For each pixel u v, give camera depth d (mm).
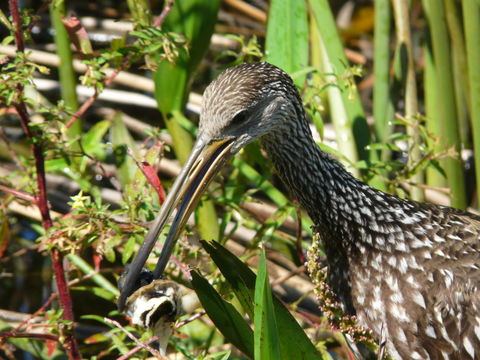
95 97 10297
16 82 9180
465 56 13617
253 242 11062
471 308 9086
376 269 9531
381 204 9625
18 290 13281
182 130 12516
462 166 12773
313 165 9773
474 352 9117
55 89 15016
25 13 9523
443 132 12625
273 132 9648
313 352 8773
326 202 9797
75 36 10383
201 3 11781
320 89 11039
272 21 12023
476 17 12078
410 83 13172
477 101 12281
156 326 8898
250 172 11641
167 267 10484
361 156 12094
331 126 14273
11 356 11008
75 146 11820
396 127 14484
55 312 9914
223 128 9289
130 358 9703
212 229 11484
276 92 9383
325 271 10008
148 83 14875
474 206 14148
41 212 9969
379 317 9500
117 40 10203
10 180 12023
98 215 9484
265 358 8070
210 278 10383
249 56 11344
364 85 16344
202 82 16266
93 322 12422
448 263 9258
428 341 9289
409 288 9328
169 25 11898
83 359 10617
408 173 11312
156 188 9953
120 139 12391
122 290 9156
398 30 13242
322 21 12086
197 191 9320
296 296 12320
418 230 9453
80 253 10625
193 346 11039
